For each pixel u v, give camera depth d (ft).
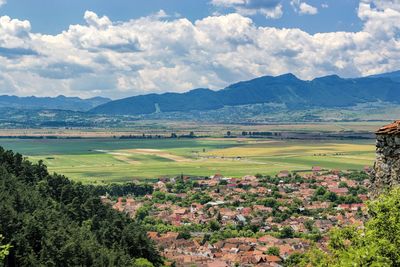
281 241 582.35
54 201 472.44
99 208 494.59
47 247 334.65
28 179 515.09
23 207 394.93
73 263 339.57
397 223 88.33
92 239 391.24
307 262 115.96
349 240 104.53
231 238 607.37
